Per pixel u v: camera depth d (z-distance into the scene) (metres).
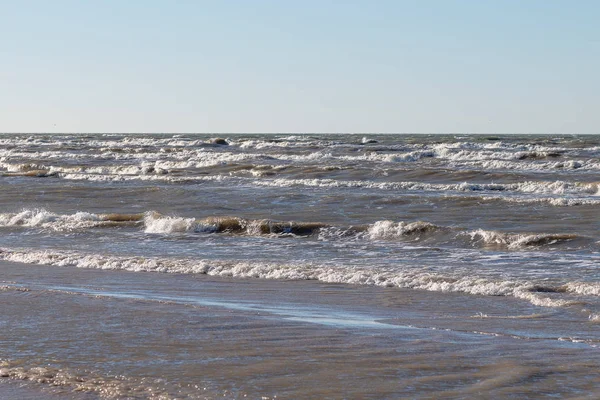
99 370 6.75
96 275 15.02
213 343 8.05
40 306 10.37
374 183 35.66
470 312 10.88
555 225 22.38
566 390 6.20
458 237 20.19
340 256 17.62
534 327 9.39
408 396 6.01
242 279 14.57
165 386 6.23
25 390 6.09
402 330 9.04
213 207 28.41
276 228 22.33
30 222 24.59
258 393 6.05
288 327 9.09
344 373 6.72
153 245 19.94
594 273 14.71
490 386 6.31
